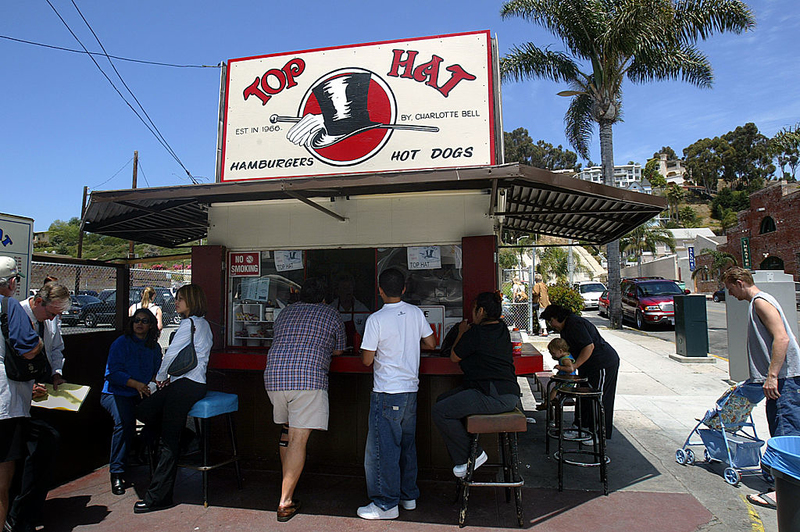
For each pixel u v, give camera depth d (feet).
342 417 14.73
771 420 12.90
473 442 11.68
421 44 15.70
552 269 94.94
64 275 16.16
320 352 12.38
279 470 15.08
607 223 19.42
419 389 14.34
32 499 11.17
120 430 13.83
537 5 52.49
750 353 13.74
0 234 12.25
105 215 16.57
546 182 11.78
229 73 16.94
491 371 12.10
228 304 16.39
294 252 16.16
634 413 21.45
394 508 12.05
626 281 65.77
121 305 17.49
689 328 32.42
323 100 16.11
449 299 15.14
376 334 12.21
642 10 48.47
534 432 19.69
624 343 42.16
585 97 60.54
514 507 12.62
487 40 15.42
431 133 15.37
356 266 15.75
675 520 11.84
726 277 14.06
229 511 12.53
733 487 13.82
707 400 23.39
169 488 12.67
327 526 11.69
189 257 19.13
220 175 16.75
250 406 15.26
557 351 15.65
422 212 15.26
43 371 10.68
